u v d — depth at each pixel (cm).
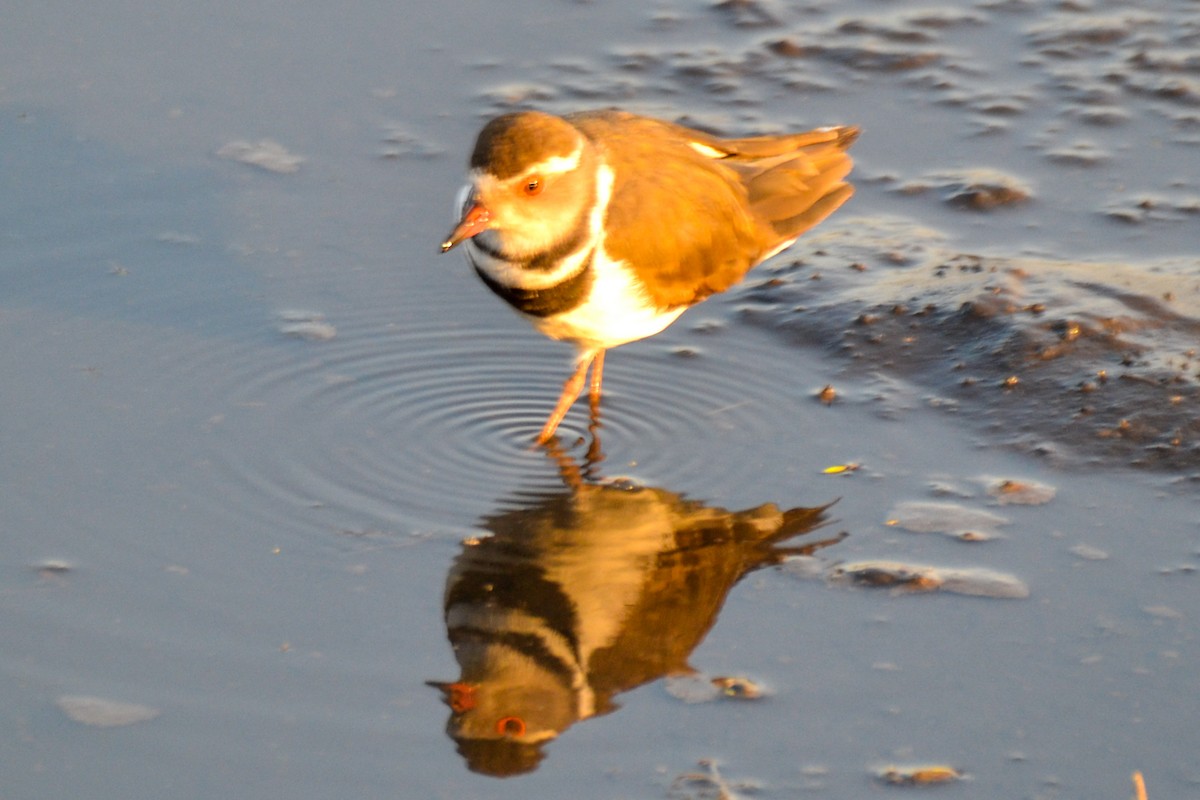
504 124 1016
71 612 916
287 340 1220
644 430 1132
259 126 1498
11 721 831
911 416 1144
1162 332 1208
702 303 1307
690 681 867
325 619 913
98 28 1648
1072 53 1653
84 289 1268
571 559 981
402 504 1031
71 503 1017
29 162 1428
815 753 812
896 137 1518
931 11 1739
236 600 927
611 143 1079
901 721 833
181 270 1299
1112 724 830
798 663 882
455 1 1733
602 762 805
